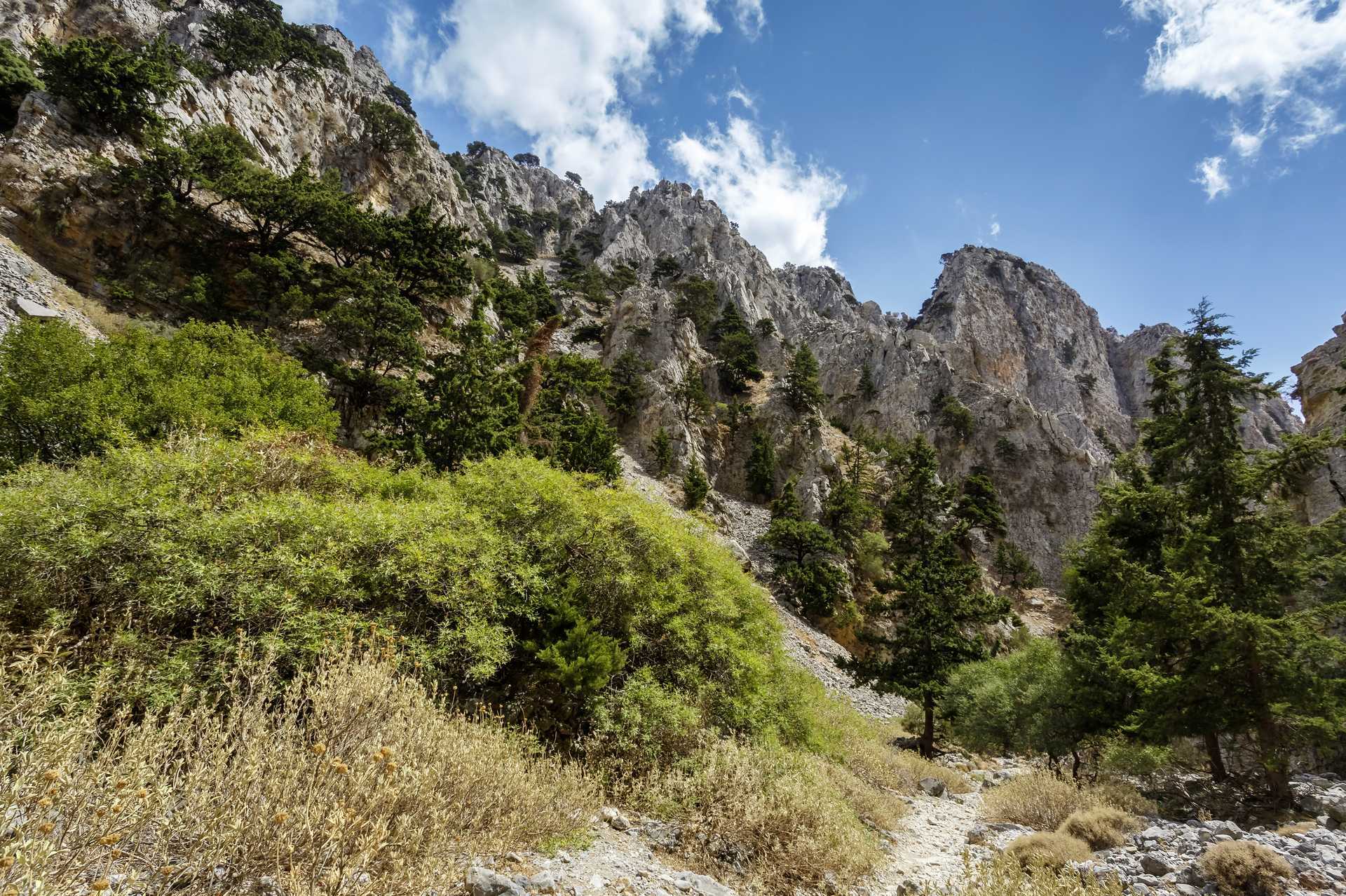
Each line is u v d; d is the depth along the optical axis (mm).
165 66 36438
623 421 63062
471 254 68938
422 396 20734
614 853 5422
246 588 5219
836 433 74000
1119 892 6016
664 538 9727
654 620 9062
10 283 21938
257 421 11680
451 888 3746
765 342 87500
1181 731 11445
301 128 54906
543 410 32469
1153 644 12805
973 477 61844
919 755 20062
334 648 4953
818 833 6852
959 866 7980
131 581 5121
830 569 45000
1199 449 14297
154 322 27094
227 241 35031
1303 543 11828
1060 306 142625
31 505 5082
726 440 66000
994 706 19125
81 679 4129
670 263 111938
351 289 31609
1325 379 31031
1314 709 10250
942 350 112250
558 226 144125
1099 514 18469
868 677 23422
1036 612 55688
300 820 3188
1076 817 9000
